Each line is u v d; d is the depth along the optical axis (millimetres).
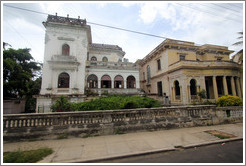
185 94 15547
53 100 14789
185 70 15867
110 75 19219
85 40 17516
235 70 16750
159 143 5020
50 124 5695
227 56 23328
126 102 9523
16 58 15984
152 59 24516
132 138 5605
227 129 6875
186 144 4898
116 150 4449
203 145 4906
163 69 20359
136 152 4270
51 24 16328
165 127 6902
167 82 19281
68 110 9555
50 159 3889
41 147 4750
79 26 17094
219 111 8195
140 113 6777
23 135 5363
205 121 7734
